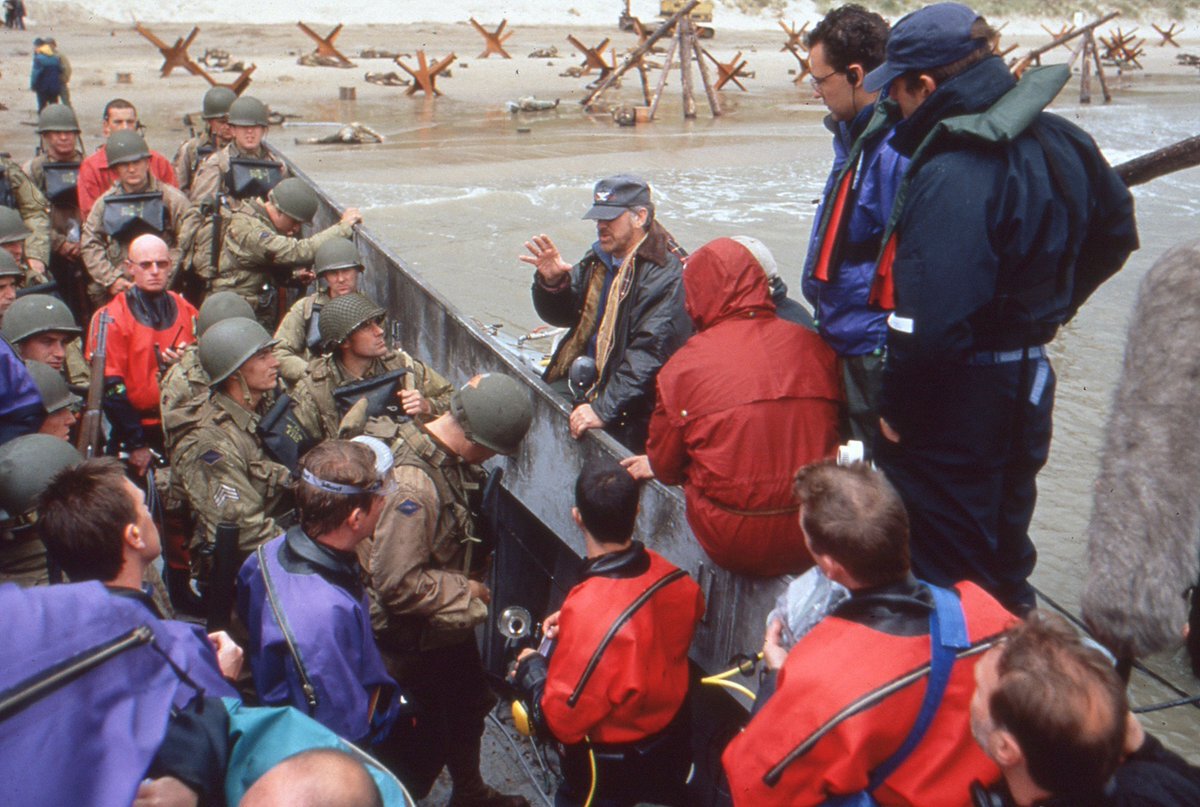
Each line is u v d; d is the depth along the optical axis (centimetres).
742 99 2897
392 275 649
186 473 371
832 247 305
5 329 463
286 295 707
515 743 432
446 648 351
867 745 204
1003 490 289
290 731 204
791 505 286
